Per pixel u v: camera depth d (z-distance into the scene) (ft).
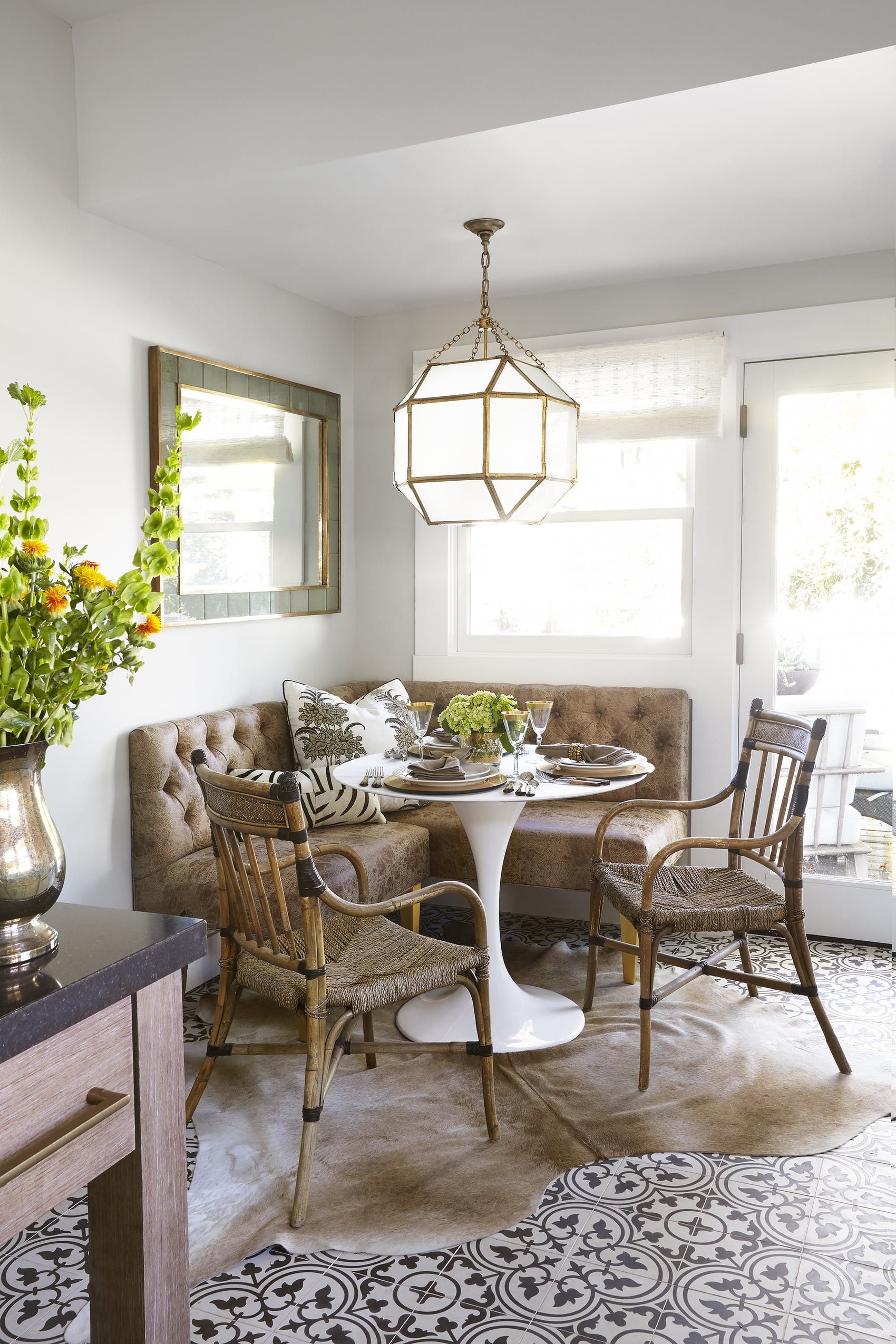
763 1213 6.83
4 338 9.04
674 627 13.24
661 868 9.87
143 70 9.55
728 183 9.61
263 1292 6.10
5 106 8.99
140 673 10.73
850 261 11.93
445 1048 7.66
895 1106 8.20
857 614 12.27
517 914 13.56
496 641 14.24
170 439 10.94
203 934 4.36
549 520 13.84
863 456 12.11
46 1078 3.55
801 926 8.83
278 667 13.23
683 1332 5.74
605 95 8.00
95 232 10.09
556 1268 6.30
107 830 10.24
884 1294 6.05
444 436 9.34
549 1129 7.90
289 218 10.30
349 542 14.87
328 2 8.87
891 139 8.62
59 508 9.68
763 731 10.12
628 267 12.31
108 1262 4.15
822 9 7.38
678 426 12.62
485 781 8.96
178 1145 4.24
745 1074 8.75
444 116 8.53
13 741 3.92
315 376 13.85
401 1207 6.91
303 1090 8.61
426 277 12.59
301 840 6.64
